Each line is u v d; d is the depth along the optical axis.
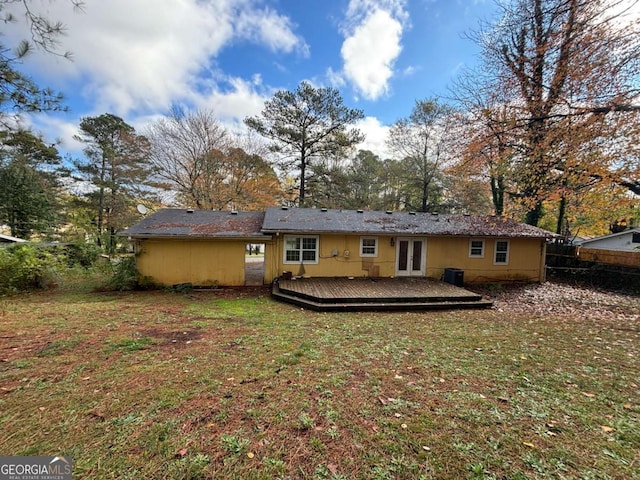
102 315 6.50
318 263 10.80
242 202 19.97
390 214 13.12
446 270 11.08
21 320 6.02
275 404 2.98
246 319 6.46
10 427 2.57
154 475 2.06
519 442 2.46
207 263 10.09
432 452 2.32
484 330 5.95
